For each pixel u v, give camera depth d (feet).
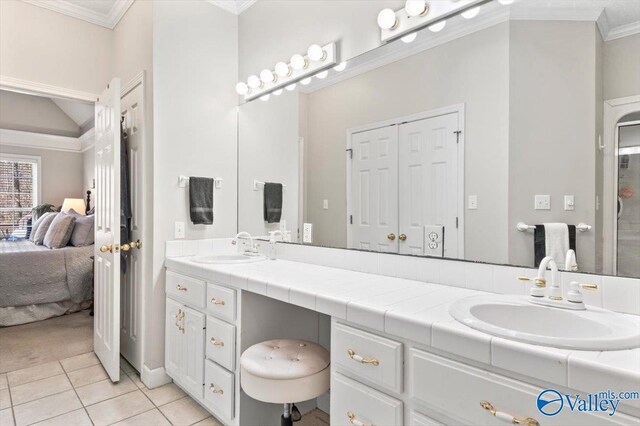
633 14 3.85
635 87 3.84
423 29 5.44
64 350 9.55
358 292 4.57
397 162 5.80
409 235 5.60
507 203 4.64
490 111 4.78
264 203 8.27
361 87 6.31
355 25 6.40
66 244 13.57
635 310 3.74
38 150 20.85
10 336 10.60
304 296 4.61
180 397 7.17
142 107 7.77
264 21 8.35
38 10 8.58
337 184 6.72
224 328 5.88
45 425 6.19
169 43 7.79
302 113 7.38
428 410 3.38
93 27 9.42
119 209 7.48
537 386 2.72
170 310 7.42
